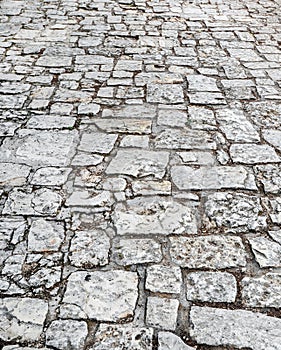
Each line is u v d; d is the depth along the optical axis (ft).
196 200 9.64
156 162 10.82
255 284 7.75
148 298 7.47
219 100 13.71
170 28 19.69
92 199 9.61
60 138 11.70
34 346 6.75
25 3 22.24
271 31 19.66
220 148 11.43
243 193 9.89
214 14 21.81
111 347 6.73
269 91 14.32
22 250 8.32
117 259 8.18
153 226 8.93
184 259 8.21
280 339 6.89
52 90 14.08
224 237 8.72
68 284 7.68
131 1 23.25
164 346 6.75
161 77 15.03
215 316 7.20
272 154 11.25
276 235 8.79
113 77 14.96
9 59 16.12
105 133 11.96
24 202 9.49
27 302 7.37
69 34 18.60
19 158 10.89
